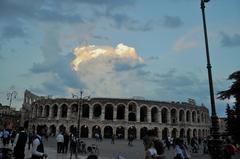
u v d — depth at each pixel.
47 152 35.41
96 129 95.56
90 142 68.12
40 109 100.06
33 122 99.19
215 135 16.62
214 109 17.27
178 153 18.05
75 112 97.56
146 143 11.48
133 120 103.06
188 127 103.06
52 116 96.88
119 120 94.88
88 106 100.31
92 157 10.16
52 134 92.44
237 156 40.16
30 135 36.69
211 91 17.80
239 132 44.69
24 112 115.06
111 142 69.38
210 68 18.52
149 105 98.56
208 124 115.50
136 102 97.38
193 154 48.94
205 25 19.64
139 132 94.50
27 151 34.03
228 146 24.20
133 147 58.16
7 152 13.80
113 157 37.38
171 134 98.81
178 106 103.00
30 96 120.50
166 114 102.12
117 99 97.25
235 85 45.31
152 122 96.81
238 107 45.41
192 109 107.00
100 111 105.25
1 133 41.03
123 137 98.75
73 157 31.34
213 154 16.31
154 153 10.62
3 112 136.38
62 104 96.50
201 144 78.88
